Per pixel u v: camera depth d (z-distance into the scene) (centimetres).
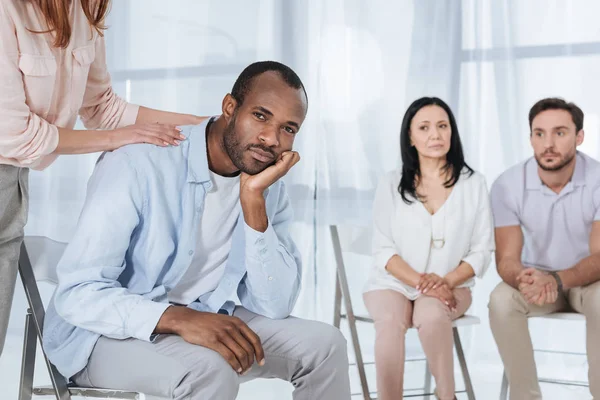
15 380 299
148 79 345
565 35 324
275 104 149
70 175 345
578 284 252
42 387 161
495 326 252
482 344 332
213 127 159
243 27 342
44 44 154
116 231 147
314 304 340
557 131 268
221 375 137
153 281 154
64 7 152
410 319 252
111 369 146
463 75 334
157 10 343
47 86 157
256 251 156
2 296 155
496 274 331
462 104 334
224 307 164
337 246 273
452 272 256
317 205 340
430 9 335
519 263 263
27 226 347
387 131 338
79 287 144
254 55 342
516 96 328
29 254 169
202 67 342
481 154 332
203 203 156
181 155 156
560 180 271
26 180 163
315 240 340
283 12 341
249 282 161
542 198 272
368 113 338
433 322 239
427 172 266
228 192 161
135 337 143
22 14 151
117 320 142
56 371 153
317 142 341
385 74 338
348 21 339
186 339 140
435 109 263
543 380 268
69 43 161
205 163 155
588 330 248
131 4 344
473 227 264
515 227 272
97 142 156
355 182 338
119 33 345
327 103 340
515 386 248
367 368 322
